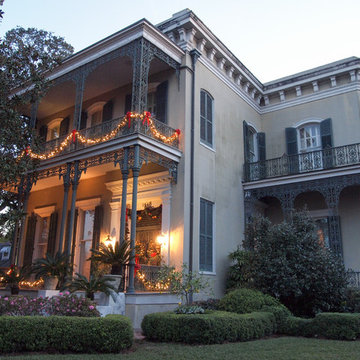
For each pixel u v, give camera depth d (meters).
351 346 7.29
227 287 13.09
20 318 6.57
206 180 13.29
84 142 12.46
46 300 8.07
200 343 7.62
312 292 10.43
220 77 15.27
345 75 16.17
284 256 10.59
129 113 11.22
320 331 8.52
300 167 15.32
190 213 12.16
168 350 6.96
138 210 13.81
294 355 6.46
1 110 9.80
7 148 10.51
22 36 20.92
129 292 9.89
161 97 13.49
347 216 14.56
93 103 15.98
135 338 8.41
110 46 12.58
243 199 15.46
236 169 15.33
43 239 16.61
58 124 17.62
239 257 13.04
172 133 12.51
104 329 6.84
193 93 13.29
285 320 9.22
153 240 13.26
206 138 13.80
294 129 16.83
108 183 14.14
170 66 13.30
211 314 8.45
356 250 14.11
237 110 16.20
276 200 16.52
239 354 6.54
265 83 18.05
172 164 12.24
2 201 13.89
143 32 11.77
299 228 11.32
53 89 15.09
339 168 13.32
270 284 10.66
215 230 13.28
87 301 8.25
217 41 14.63
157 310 10.30
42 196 17.11
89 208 14.91
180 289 9.91
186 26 13.55
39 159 12.34
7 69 10.30
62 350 6.70
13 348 6.41
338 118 15.98
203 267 12.38
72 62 13.62
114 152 11.55
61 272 11.29
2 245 20.89
